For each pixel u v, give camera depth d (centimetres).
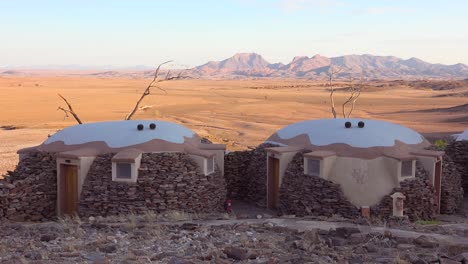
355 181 1856
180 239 1002
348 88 14725
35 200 1738
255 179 2205
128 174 1803
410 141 2050
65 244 976
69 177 1872
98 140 1942
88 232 1113
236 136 4631
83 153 1830
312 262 786
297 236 1009
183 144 1997
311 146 2008
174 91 12519
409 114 7150
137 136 1953
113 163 1803
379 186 1847
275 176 2100
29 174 1827
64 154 1827
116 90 11994
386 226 1161
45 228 1183
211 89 14625
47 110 6669
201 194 1884
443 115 6844
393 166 1856
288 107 7994
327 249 886
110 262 826
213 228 1135
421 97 11662
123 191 1786
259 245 935
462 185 2362
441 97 11625
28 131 4566
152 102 8456
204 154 1919
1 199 1573
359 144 1912
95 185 1809
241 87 16850
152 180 1811
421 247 902
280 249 904
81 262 822
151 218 1354
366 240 942
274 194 2106
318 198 1864
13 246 966
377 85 17962
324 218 1339
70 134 2019
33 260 842
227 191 2255
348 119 2169
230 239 1010
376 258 816
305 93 12694
